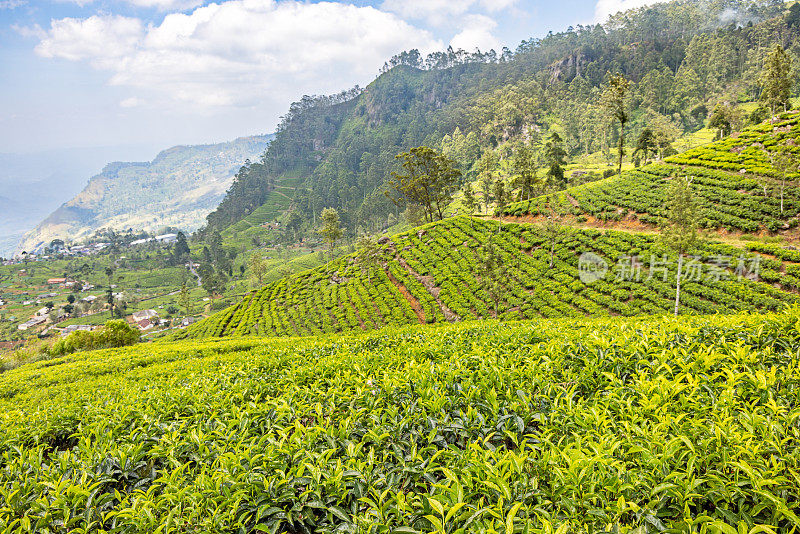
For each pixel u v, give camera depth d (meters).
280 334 51.88
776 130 56.41
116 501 7.23
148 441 8.48
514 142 167.88
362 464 6.07
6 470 7.87
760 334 9.34
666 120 141.25
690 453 5.29
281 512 5.58
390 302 49.00
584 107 165.25
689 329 10.19
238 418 8.72
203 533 5.30
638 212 48.19
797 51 150.88
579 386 8.53
